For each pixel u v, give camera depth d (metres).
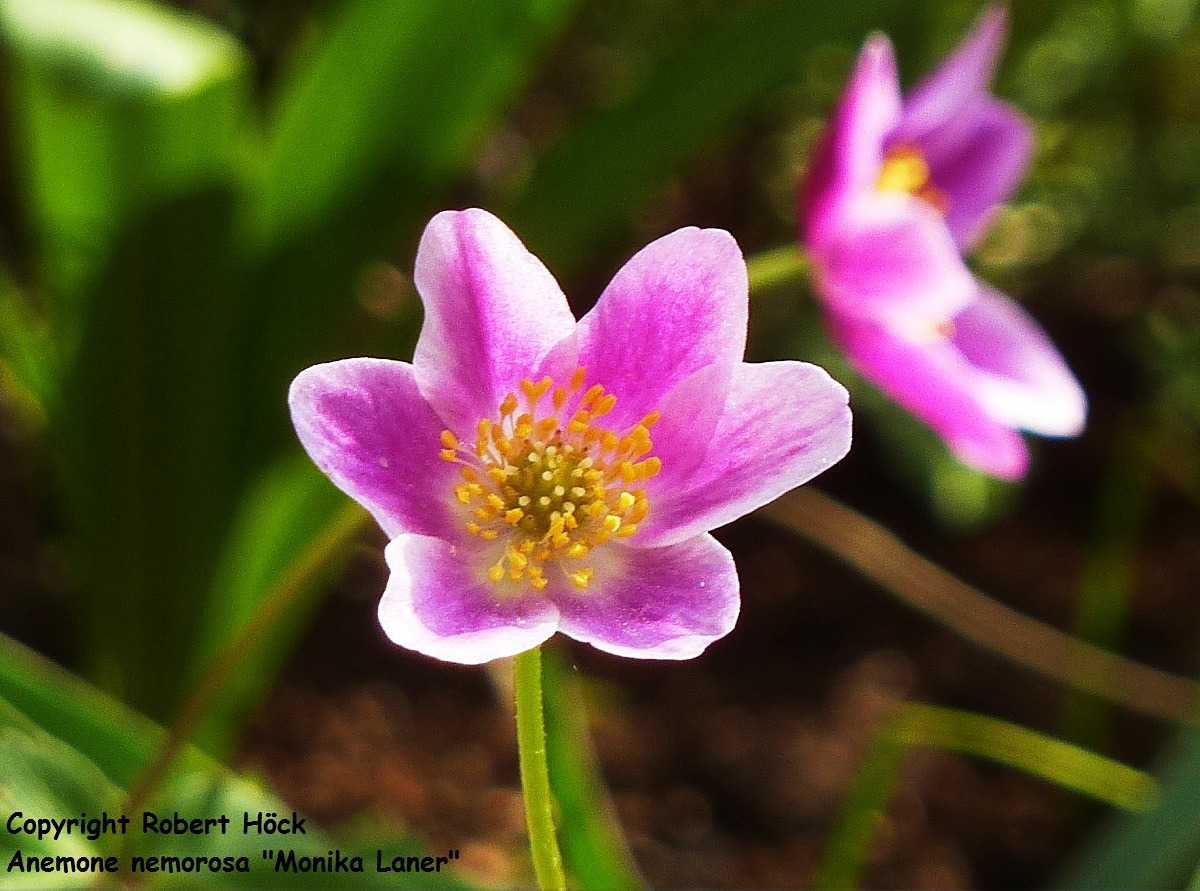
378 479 0.18
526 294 0.19
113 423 0.26
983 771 0.29
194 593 0.27
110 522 0.26
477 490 0.19
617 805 0.28
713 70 0.26
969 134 0.25
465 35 0.25
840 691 0.30
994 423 0.23
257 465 0.27
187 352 0.26
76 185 0.25
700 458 0.19
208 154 0.25
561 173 0.26
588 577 0.19
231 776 0.22
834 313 0.24
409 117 0.26
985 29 0.23
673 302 0.19
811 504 0.28
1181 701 0.28
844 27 0.26
